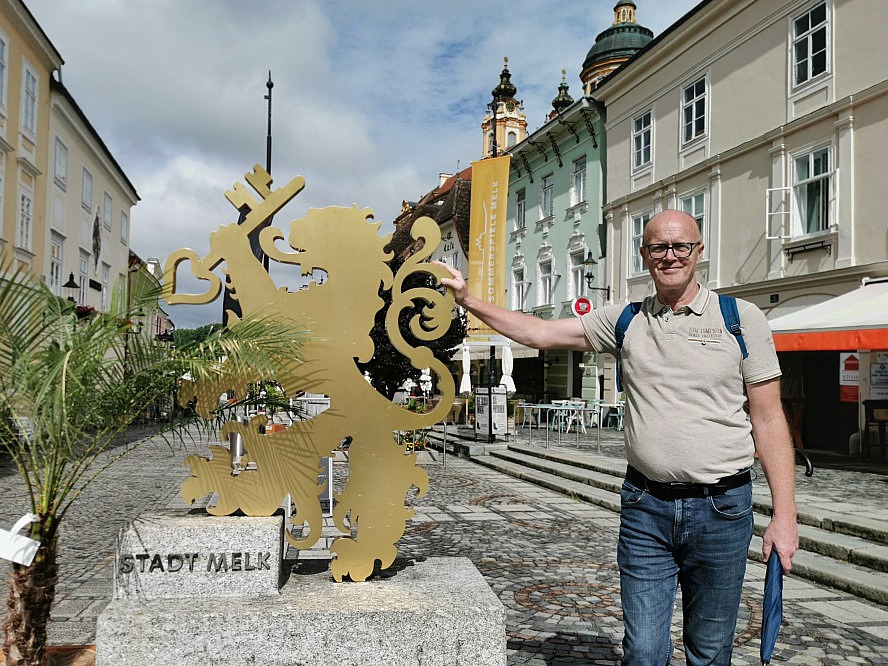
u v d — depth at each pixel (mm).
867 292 11648
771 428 2398
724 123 17625
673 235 2406
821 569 5422
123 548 2637
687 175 18938
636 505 2443
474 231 18172
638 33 31016
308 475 2887
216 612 2492
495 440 16109
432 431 18984
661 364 2420
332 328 2967
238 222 3043
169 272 2928
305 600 2635
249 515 2848
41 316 2832
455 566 3160
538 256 27922
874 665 3762
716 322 2404
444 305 2961
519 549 6375
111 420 2791
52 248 23094
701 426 2342
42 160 21812
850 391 13445
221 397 2912
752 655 3879
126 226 36562
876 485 8969
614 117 22891
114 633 2453
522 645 3938
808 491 8422
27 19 19359
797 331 10109
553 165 26906
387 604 2600
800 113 15195
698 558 2363
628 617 2420
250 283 2959
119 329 2764
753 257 16516
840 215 14000
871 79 13477
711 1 17531
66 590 4824
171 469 11750
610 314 2654
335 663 2514
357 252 2992
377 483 2936
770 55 16109
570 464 11633
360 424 2941
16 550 2609
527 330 2789
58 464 2711
